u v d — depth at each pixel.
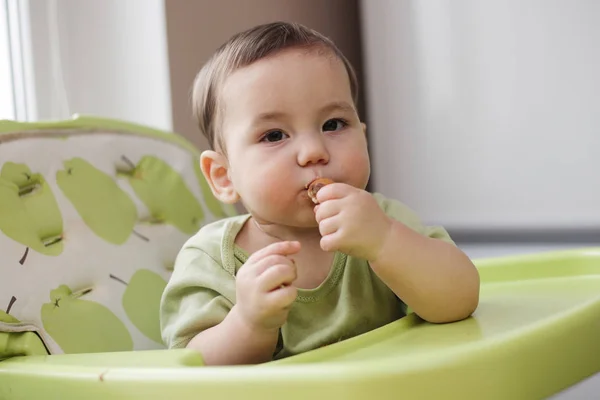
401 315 0.81
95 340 0.81
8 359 0.69
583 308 0.60
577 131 1.31
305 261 0.76
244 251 0.78
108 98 1.28
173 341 0.73
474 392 0.47
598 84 1.28
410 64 1.51
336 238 0.63
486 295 0.80
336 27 1.65
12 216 0.80
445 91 1.46
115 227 0.92
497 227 1.42
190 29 1.28
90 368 0.56
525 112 1.37
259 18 1.44
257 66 0.74
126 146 0.98
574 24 1.30
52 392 0.58
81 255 0.86
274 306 0.60
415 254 0.64
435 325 0.66
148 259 0.93
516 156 1.38
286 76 0.72
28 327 0.74
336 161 0.71
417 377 0.45
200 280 0.75
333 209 0.63
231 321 0.64
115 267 0.89
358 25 1.72
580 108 1.30
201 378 0.49
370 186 1.60
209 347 0.65
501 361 0.49
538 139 1.36
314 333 0.74
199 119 0.84
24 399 0.61
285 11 1.50
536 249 1.38
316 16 1.58
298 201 0.71
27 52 1.24
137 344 0.86
